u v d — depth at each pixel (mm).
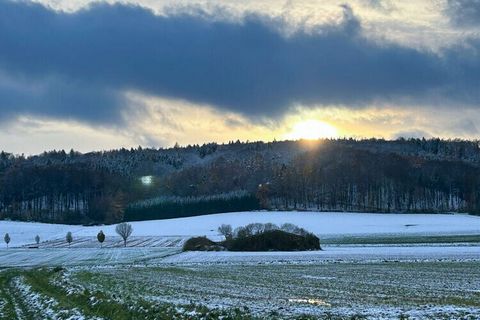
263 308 26281
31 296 35719
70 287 37812
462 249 80500
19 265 74938
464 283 39812
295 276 48406
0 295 38031
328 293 34500
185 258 79688
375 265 58750
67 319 25641
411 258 66625
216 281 44625
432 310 24406
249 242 93500
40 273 55875
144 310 25016
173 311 24328
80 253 96625
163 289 37938
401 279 43531
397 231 135875
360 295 33094
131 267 64750
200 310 24391
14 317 27312
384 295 32938
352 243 103562
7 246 123125
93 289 36438
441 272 49188
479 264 57219
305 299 31188
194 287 39594
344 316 22906
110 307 26672
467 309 24438
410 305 27531
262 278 46906
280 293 34812
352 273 50188
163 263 71188
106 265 70188
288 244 91188
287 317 22734
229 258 76812
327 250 88250
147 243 120812
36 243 129375
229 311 24328
